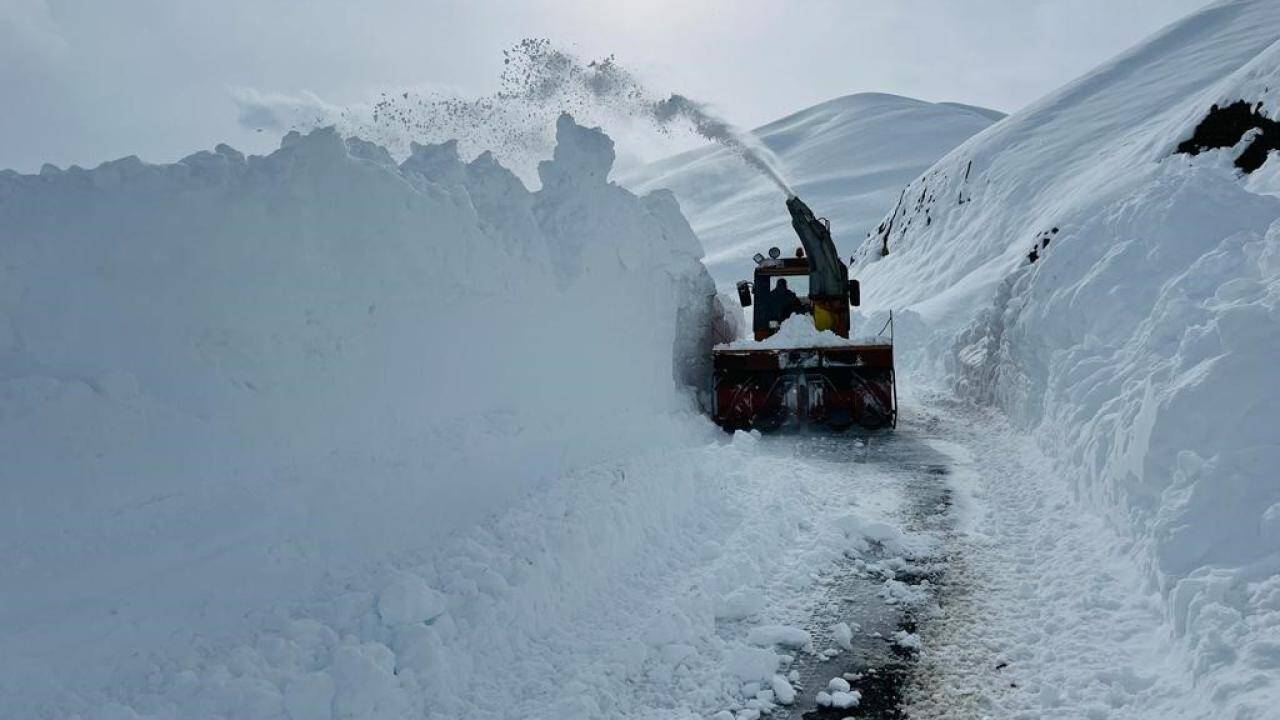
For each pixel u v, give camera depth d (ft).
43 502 14.17
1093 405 28.78
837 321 49.06
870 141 425.69
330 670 13.89
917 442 39.14
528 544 19.08
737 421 43.01
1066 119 160.86
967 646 17.84
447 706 14.60
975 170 161.68
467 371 24.63
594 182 35.76
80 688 12.46
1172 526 18.40
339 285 20.71
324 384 19.74
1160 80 162.50
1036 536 24.38
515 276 27.81
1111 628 17.79
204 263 18.01
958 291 104.32
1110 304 34.09
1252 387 19.77
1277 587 15.64
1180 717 14.01
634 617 19.01
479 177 29.66
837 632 18.38
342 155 21.48
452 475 20.97
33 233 16.30
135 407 15.98
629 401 35.14
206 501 16.05
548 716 14.48
